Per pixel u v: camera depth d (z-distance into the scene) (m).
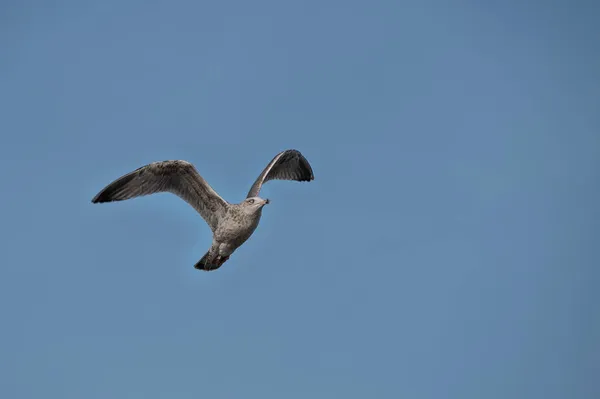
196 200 16.48
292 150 18.78
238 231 15.95
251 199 15.88
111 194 16.39
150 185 16.47
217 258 16.44
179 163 16.06
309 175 19.31
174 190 16.56
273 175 18.66
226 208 16.08
